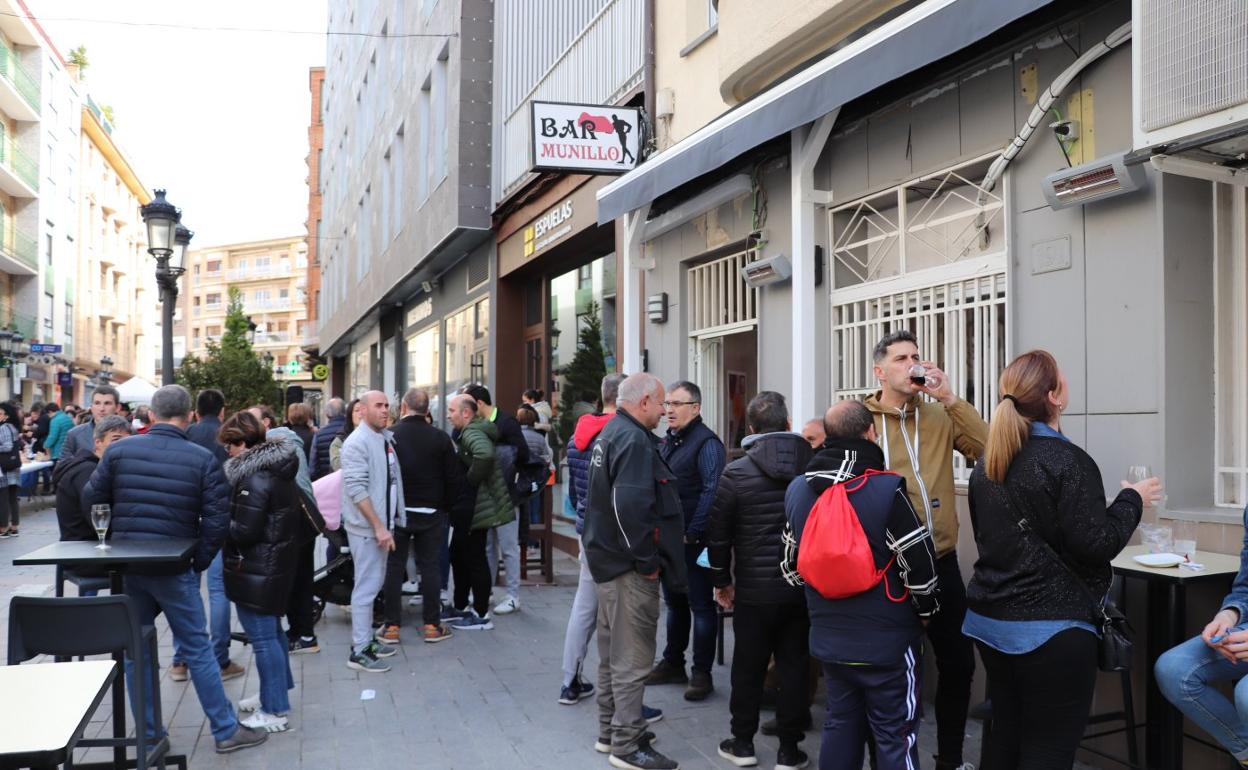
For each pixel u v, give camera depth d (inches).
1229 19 134.2
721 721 206.1
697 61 312.8
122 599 149.5
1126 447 167.5
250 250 3784.5
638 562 173.0
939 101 213.3
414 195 690.2
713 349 327.6
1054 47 183.6
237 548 198.4
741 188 281.6
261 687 201.9
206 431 303.0
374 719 210.8
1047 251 184.1
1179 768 142.9
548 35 458.9
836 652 136.6
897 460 164.6
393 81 798.5
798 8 231.1
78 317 1765.5
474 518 296.2
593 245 443.5
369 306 942.4
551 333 517.0
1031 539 120.1
